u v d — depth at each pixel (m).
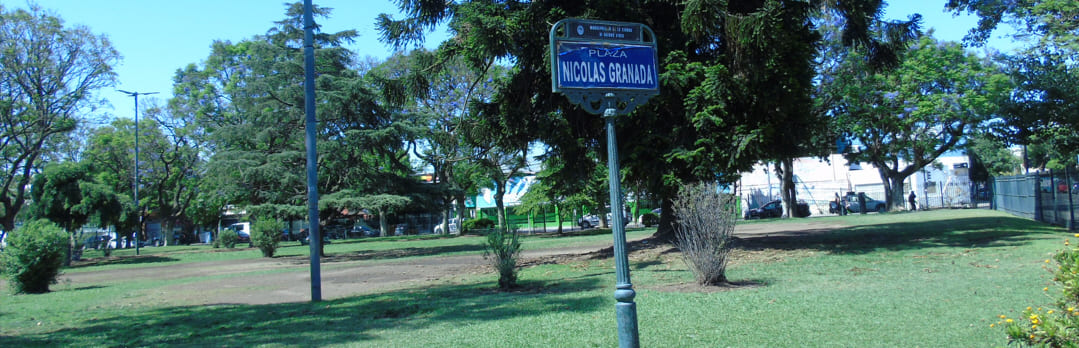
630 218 50.88
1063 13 18.50
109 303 11.84
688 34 14.72
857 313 6.83
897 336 5.79
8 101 27.52
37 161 33.06
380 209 26.12
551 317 7.55
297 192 26.23
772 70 14.02
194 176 48.25
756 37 13.24
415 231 58.69
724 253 9.77
